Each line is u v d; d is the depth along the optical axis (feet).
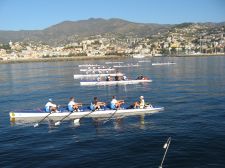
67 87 236.02
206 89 197.36
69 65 607.78
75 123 112.57
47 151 82.48
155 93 187.62
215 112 123.34
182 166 69.36
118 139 90.89
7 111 144.36
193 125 103.65
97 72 389.39
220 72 330.75
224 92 180.75
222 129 97.09
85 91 209.05
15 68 581.53
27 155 79.87
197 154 76.02
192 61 608.19
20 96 196.54
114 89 214.90
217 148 79.77
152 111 128.57
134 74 338.75
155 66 481.46
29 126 111.04
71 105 123.13
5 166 72.90
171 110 130.52
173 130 98.27
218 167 68.33
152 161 72.69
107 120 114.93
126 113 125.18
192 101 152.46
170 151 78.74
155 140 88.33
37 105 159.94
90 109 124.57
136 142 87.20
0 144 90.27
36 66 631.15
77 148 84.12
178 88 208.03
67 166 71.77
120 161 73.51
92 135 96.48
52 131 103.14
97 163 72.90
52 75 366.63
